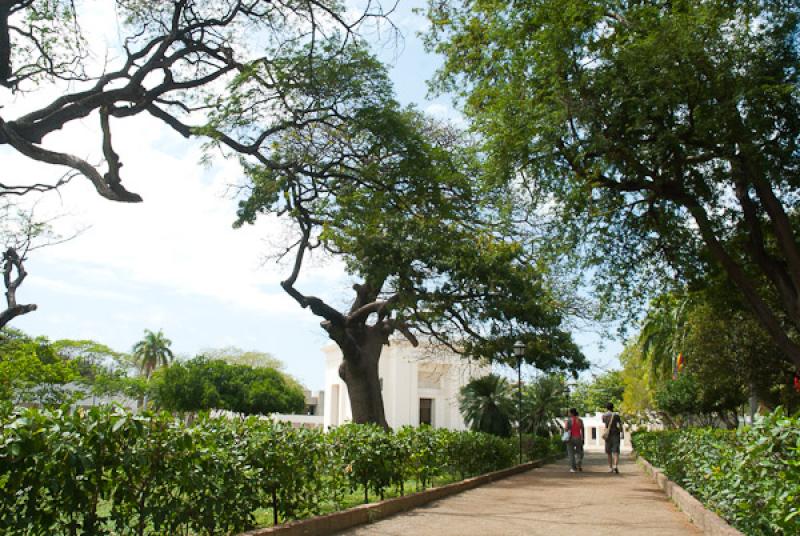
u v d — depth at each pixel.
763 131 10.77
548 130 11.09
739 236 13.27
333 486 8.16
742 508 5.53
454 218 18.17
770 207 11.24
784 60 11.17
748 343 18.03
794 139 11.23
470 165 17.77
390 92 16.30
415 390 53.53
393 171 16.88
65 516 4.26
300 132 16.86
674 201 12.10
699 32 10.49
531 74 11.70
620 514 8.90
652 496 11.57
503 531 7.29
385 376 53.94
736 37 11.09
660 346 33.91
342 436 8.73
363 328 21.42
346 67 15.48
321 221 18.23
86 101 12.68
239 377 55.94
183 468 5.06
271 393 55.38
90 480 4.38
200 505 5.22
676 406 30.33
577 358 20.33
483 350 19.70
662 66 10.40
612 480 15.85
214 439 5.68
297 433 7.28
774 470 4.97
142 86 13.59
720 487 6.52
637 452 29.25
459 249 18.02
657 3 11.70
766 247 13.92
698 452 8.55
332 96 16.00
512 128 11.57
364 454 8.98
